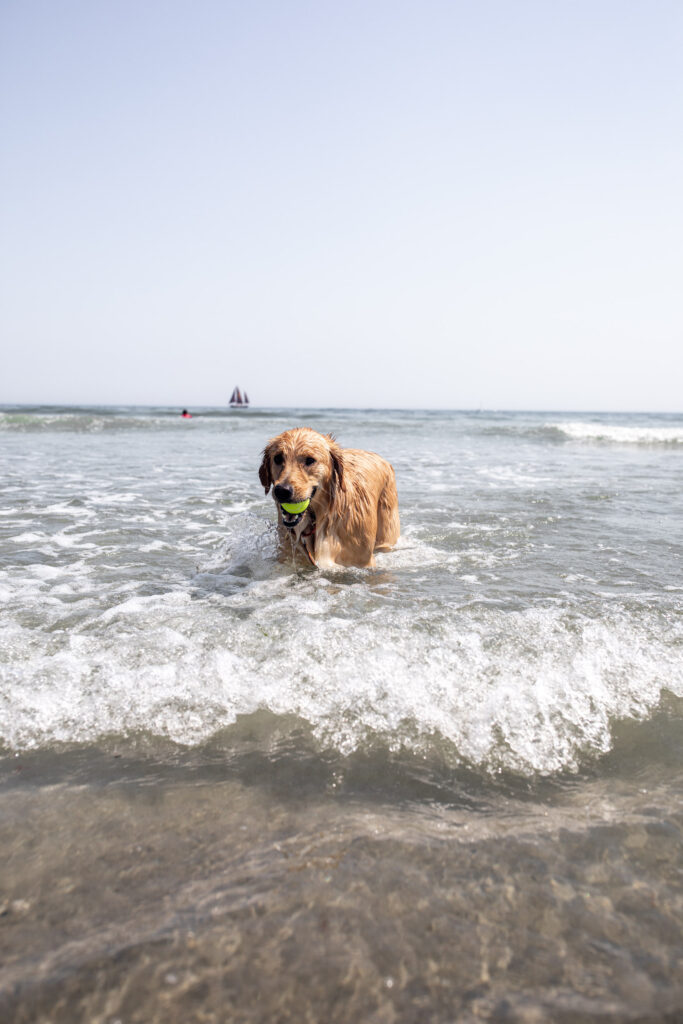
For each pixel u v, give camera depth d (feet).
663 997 4.37
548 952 4.75
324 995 4.37
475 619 10.79
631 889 5.39
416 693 8.45
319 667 8.95
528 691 8.55
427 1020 4.19
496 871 5.59
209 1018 4.18
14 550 16.15
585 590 13.20
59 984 4.40
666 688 8.87
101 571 14.52
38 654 9.11
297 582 14.02
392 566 15.62
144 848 5.80
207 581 13.96
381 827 6.18
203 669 8.82
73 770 6.97
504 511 22.57
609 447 57.26
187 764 7.13
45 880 5.38
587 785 6.97
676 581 13.96
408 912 5.10
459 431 76.13
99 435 62.95
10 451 43.52
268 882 5.40
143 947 4.73
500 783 6.98
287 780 6.89
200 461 38.68
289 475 14.62
